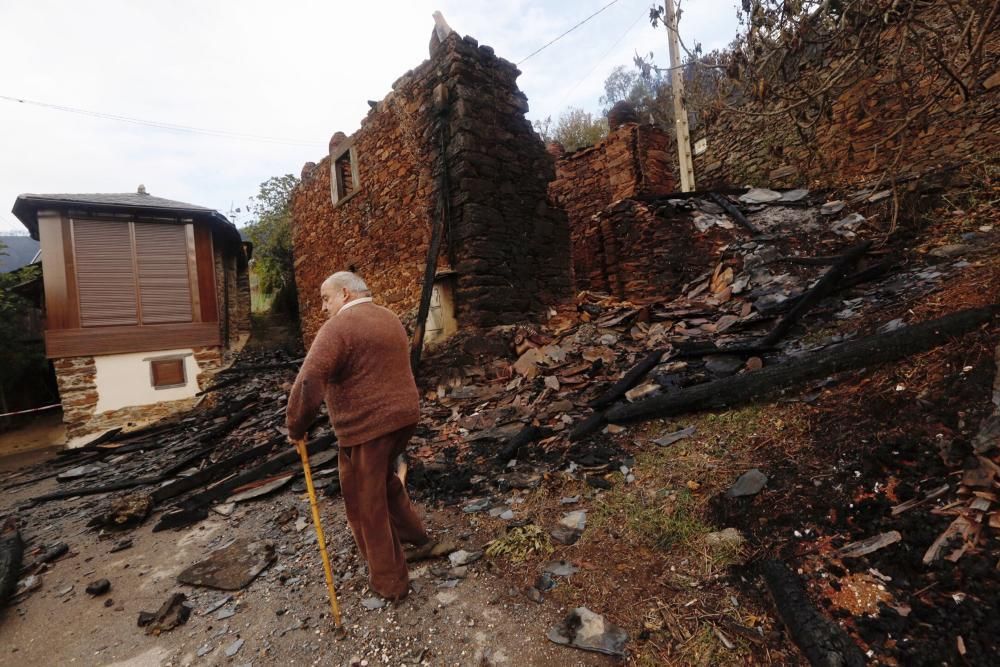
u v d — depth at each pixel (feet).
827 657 4.52
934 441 6.57
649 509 7.82
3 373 37.58
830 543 5.99
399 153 21.85
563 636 5.70
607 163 33.06
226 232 38.60
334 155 27.50
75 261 30.55
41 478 21.83
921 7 7.57
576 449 10.64
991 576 4.78
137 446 24.04
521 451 11.11
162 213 32.89
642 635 5.56
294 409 6.35
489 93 19.57
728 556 6.43
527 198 20.71
